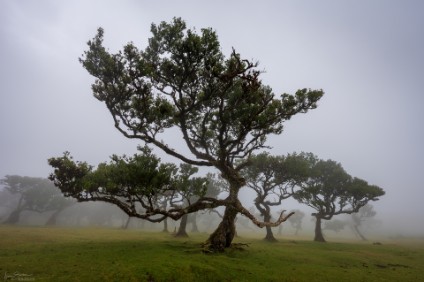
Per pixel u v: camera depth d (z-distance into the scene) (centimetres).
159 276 1639
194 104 2556
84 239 3300
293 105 2475
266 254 2742
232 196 2728
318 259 2748
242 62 2217
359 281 2039
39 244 2698
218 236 2661
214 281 1738
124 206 2345
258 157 4672
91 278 1543
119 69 2458
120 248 2434
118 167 2356
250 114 2420
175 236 4338
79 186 2323
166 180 2247
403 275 2362
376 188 5094
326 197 5406
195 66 2336
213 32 2189
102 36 2481
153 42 2458
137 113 2497
